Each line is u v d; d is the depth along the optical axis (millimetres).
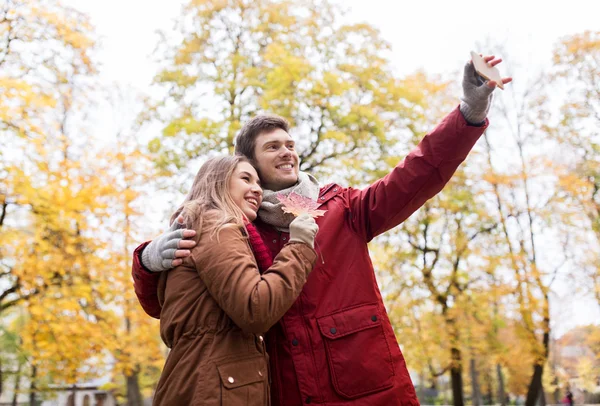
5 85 8539
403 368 2193
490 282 13648
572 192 14016
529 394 14297
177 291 1997
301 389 2080
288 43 12430
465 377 31359
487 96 2191
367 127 11547
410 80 13258
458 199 13820
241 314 1837
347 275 2264
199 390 1833
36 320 8828
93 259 9461
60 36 9773
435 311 14203
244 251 1977
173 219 2234
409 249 14062
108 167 10789
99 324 9680
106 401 25250
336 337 2127
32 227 9555
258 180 2318
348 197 2469
